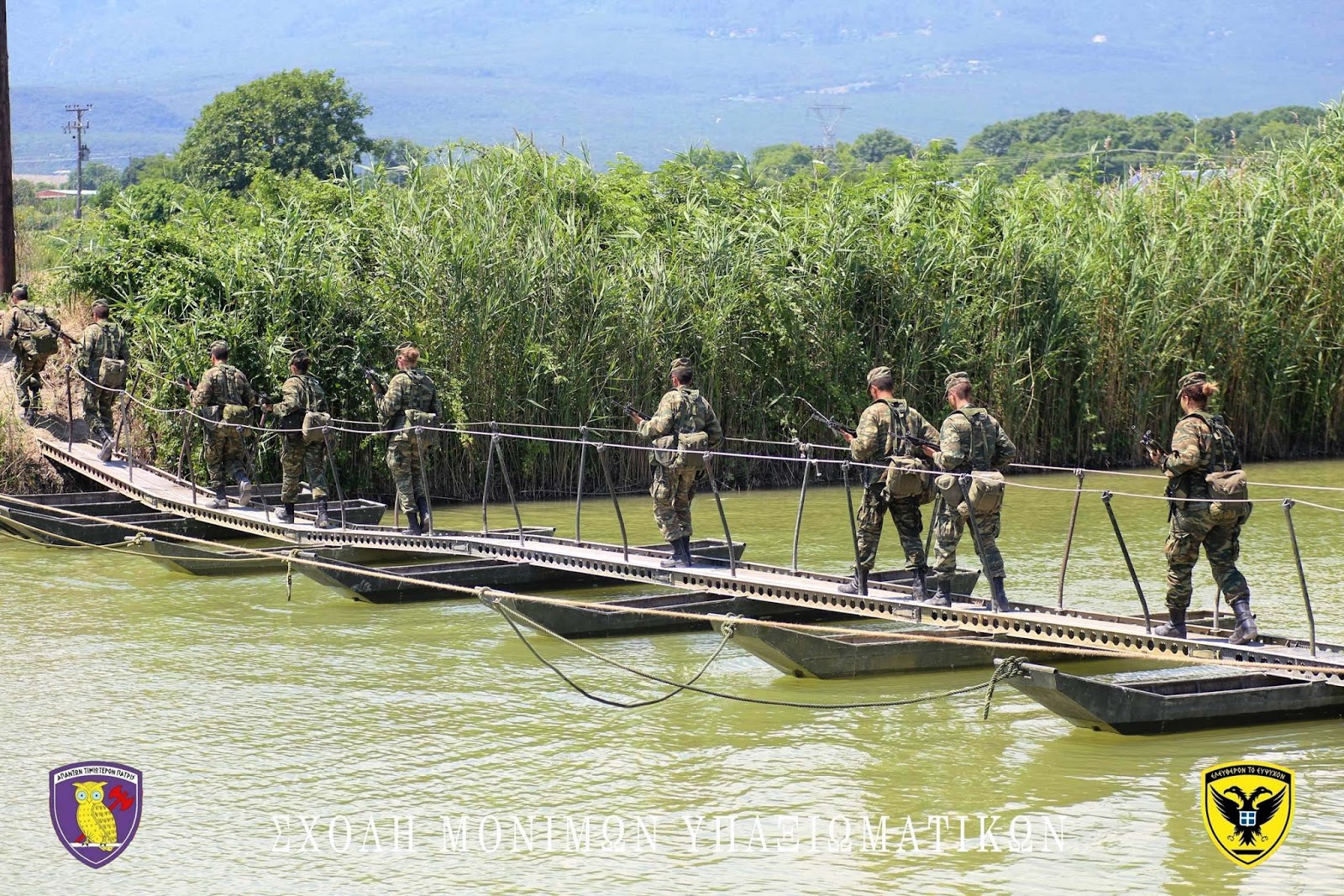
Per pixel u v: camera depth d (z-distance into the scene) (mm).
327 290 25078
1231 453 12609
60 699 13852
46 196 157375
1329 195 32781
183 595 18688
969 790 11320
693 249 27719
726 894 9508
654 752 12383
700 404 16234
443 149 27188
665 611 14578
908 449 14086
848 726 13047
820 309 28078
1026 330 29078
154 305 24844
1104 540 21906
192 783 11578
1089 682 12109
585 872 9852
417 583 16047
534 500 26484
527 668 15203
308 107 81562
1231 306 30797
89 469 22781
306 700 13875
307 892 9594
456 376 25562
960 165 32312
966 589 16984
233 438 20719
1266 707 12734
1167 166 32594
